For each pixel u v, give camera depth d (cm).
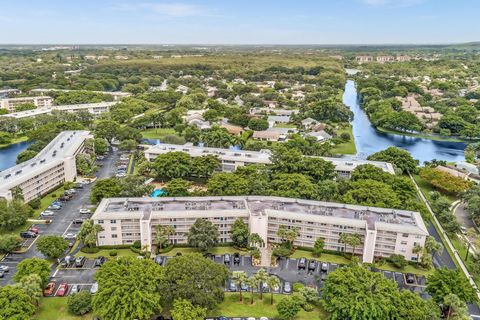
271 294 12825
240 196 17938
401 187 19800
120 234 16112
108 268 12225
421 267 15138
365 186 19000
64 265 14725
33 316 11969
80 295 12325
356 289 11631
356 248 15862
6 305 10812
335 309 11512
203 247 15375
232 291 13562
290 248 15988
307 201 17500
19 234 16912
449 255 16162
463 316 11262
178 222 16225
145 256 15200
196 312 11119
